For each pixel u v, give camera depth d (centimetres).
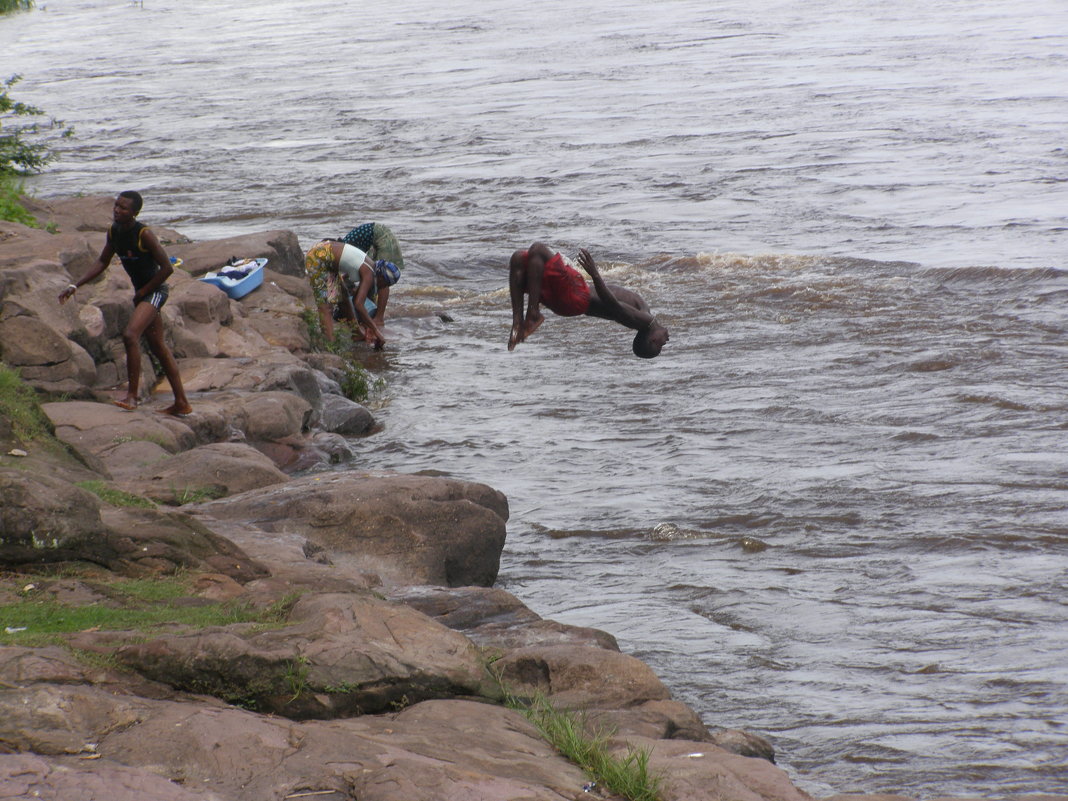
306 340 6059
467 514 3516
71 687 1772
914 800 1883
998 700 2731
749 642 3127
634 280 7888
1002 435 4869
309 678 1941
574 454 4922
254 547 3041
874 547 3794
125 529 2614
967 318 6738
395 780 1598
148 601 2339
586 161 11956
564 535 4009
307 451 4816
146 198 10931
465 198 10544
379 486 3575
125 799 1482
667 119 14100
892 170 10988
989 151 11556
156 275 4528
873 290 7400
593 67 18788
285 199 10712
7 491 2433
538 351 6600
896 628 3178
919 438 4888
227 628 2109
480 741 1844
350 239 6969
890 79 16312
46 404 4475
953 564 3619
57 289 4941
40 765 1537
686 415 5372
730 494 4353
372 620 2159
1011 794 2294
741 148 12288
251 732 1692
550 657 2286
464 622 2772
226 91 18100
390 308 7419
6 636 2022
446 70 19238
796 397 5541
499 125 14188
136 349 4562
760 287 7575
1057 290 7212
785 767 2453
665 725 2105
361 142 13538
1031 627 3148
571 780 1753
